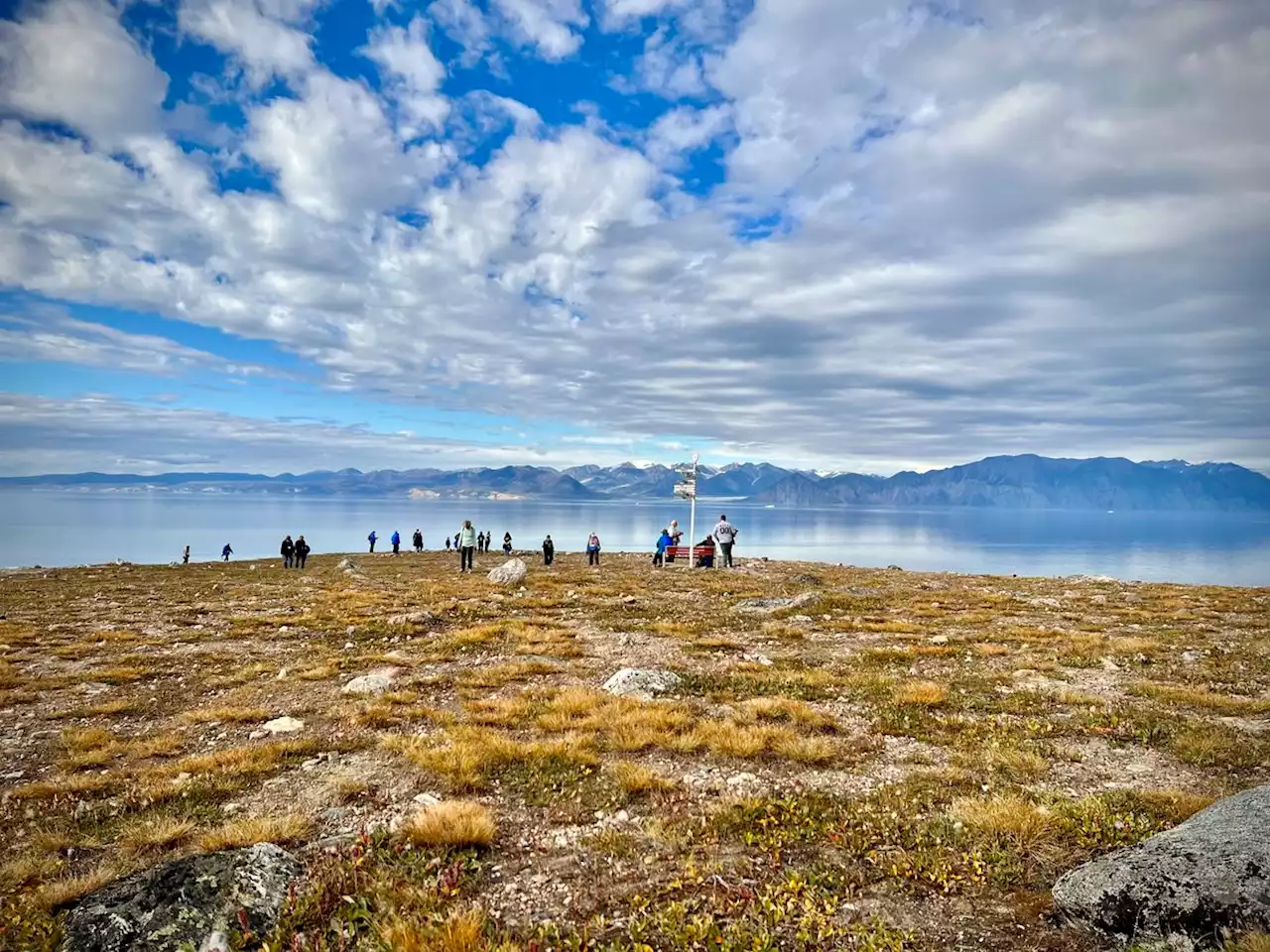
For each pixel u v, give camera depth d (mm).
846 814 8430
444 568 48281
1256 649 17594
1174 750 10602
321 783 9656
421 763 10164
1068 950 5629
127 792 9336
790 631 21625
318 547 188750
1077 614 25062
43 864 7359
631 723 11914
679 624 22844
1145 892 5562
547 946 5840
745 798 8891
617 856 7531
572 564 50906
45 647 19641
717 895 6660
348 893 6641
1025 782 9375
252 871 6656
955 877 6906
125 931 5797
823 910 6352
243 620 24000
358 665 17031
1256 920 5027
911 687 13961
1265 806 6281
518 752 10570
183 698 14508
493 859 7527
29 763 10750
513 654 18484
